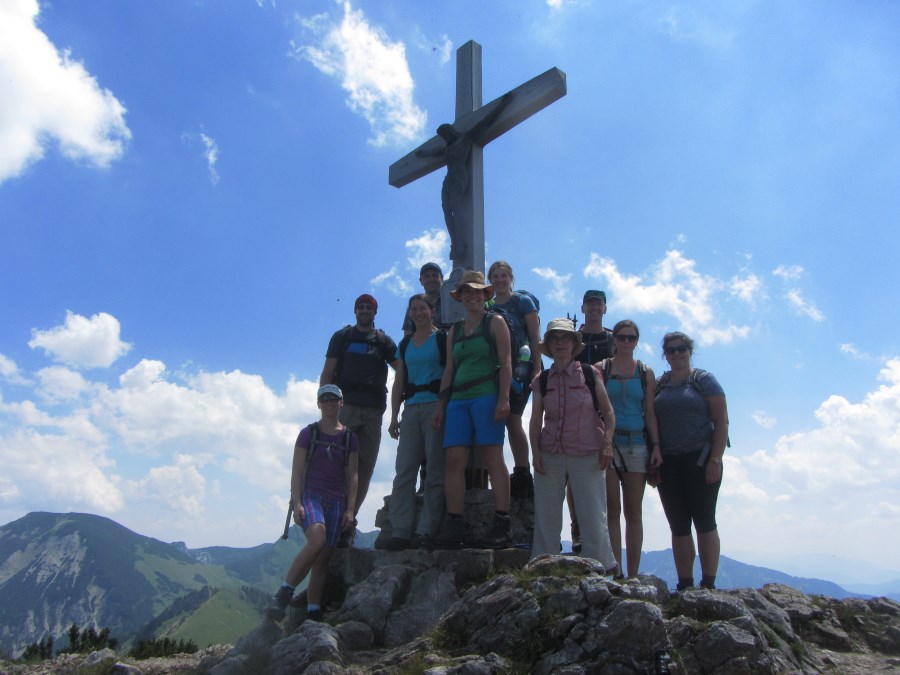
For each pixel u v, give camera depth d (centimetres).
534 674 300
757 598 362
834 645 364
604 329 530
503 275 536
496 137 713
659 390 459
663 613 318
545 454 419
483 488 518
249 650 391
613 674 288
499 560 423
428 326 504
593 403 418
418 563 430
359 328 540
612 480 456
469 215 699
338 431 461
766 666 288
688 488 436
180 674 437
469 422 448
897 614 379
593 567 341
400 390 507
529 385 507
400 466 484
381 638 391
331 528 438
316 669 342
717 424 435
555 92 649
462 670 299
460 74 751
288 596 409
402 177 782
